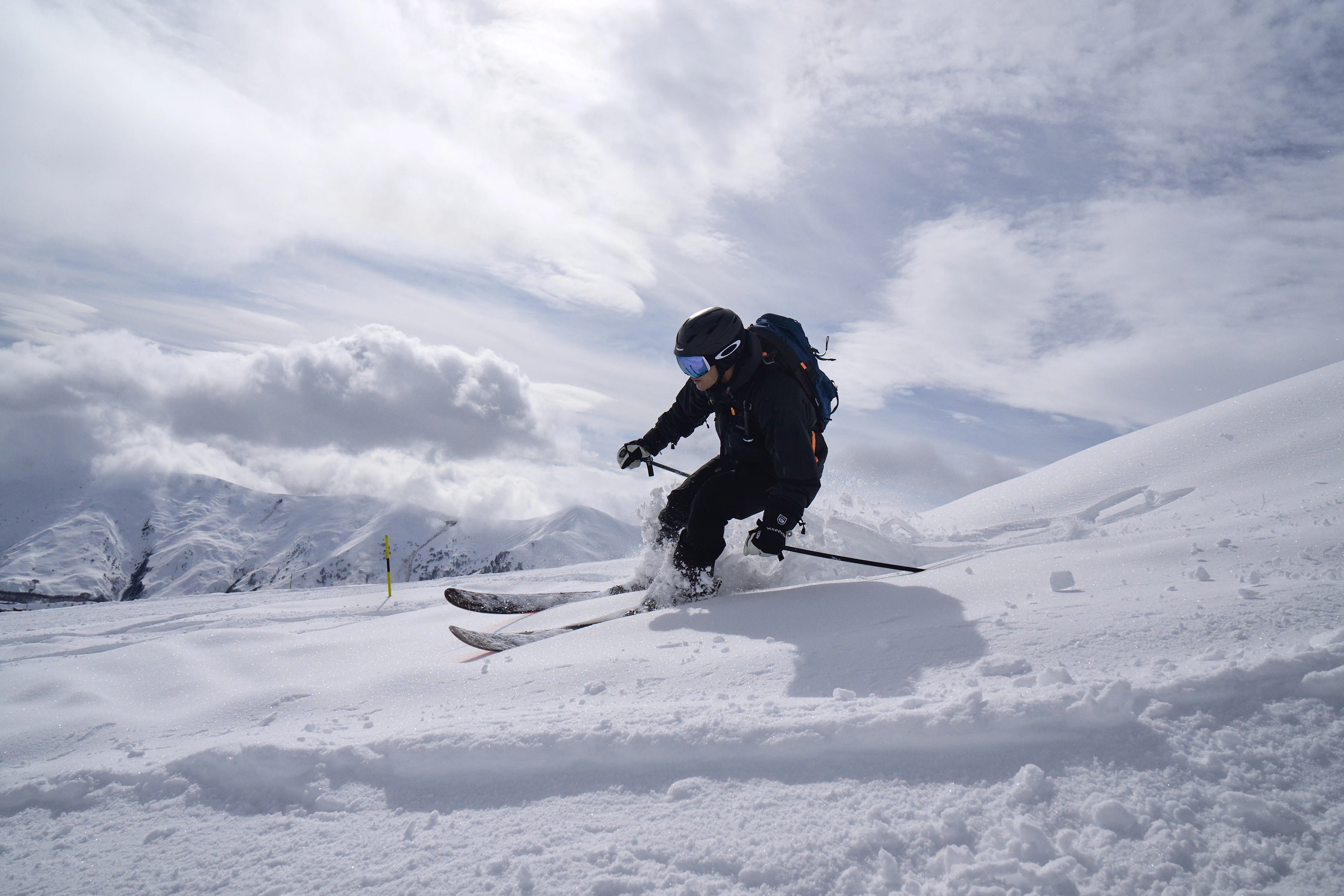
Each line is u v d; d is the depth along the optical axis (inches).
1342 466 127.7
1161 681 50.5
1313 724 45.1
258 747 61.6
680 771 52.5
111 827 57.2
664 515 132.9
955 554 136.6
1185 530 107.7
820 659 73.7
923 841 42.1
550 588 244.7
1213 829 39.1
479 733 58.7
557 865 44.3
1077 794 43.3
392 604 232.2
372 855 48.6
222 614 235.3
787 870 41.1
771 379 108.6
